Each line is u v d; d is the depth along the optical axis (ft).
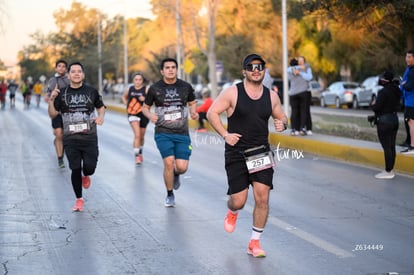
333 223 33.76
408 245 29.40
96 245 29.76
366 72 170.19
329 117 105.19
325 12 86.28
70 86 37.01
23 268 26.23
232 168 27.22
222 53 173.17
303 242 29.91
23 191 44.19
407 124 57.31
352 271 25.41
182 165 38.37
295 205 38.55
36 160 61.05
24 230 32.83
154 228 32.96
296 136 70.69
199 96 219.82
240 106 26.53
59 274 25.43
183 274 25.21
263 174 26.84
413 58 51.93
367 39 125.70
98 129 98.32
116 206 38.81
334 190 43.52
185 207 38.24
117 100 216.95
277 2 160.56
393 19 87.04
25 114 146.92
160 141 38.09
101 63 235.61
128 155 64.39
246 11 166.71
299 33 161.68
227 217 28.81
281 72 168.66
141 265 26.48
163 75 38.40
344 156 59.57
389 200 39.93
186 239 30.66
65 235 31.71
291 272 25.34
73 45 242.78
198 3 161.38
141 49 254.47
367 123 89.66
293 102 71.82
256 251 27.43
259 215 27.37
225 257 27.53
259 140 26.86
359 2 79.15
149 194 42.63
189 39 204.33
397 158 51.08
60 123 54.49
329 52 154.92
